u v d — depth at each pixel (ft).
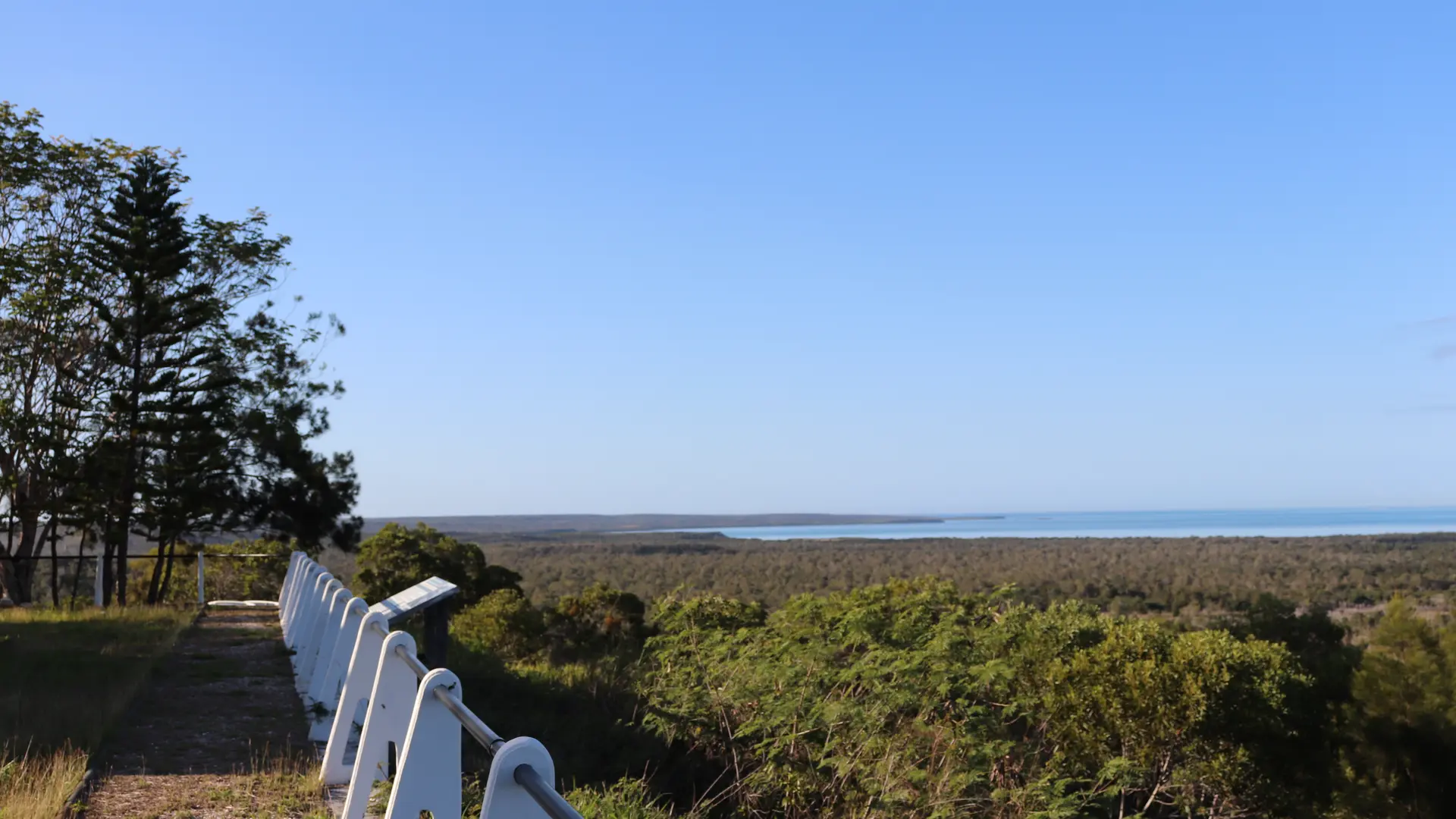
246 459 84.38
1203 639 47.52
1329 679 52.75
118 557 77.56
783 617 43.65
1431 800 48.83
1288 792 47.19
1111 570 253.65
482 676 38.37
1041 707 44.68
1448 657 52.29
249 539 93.66
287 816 17.44
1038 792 31.89
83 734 22.29
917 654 35.04
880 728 32.24
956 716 34.96
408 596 21.18
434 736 12.84
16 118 78.28
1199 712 43.34
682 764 33.53
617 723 34.94
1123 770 38.45
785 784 31.40
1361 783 48.83
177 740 22.90
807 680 34.04
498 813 9.08
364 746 16.37
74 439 78.23
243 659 35.50
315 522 85.87
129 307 80.48
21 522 82.02
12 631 40.98
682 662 40.24
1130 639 46.34
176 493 78.64
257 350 85.66
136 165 79.71
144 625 43.93
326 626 27.12
